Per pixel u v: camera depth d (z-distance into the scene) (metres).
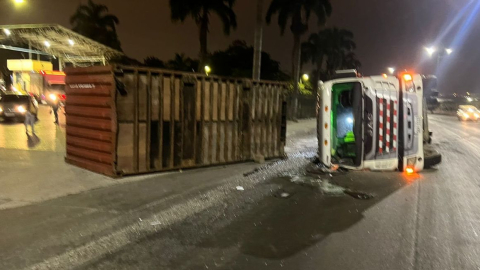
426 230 5.64
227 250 4.89
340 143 10.02
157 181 8.40
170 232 5.48
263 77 38.75
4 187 7.58
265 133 11.40
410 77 9.23
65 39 37.19
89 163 9.08
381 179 8.88
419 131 9.44
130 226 5.68
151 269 4.35
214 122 10.05
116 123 8.30
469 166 11.03
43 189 7.51
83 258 4.60
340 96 9.93
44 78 38.22
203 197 7.27
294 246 5.04
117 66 8.17
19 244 4.97
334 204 6.95
